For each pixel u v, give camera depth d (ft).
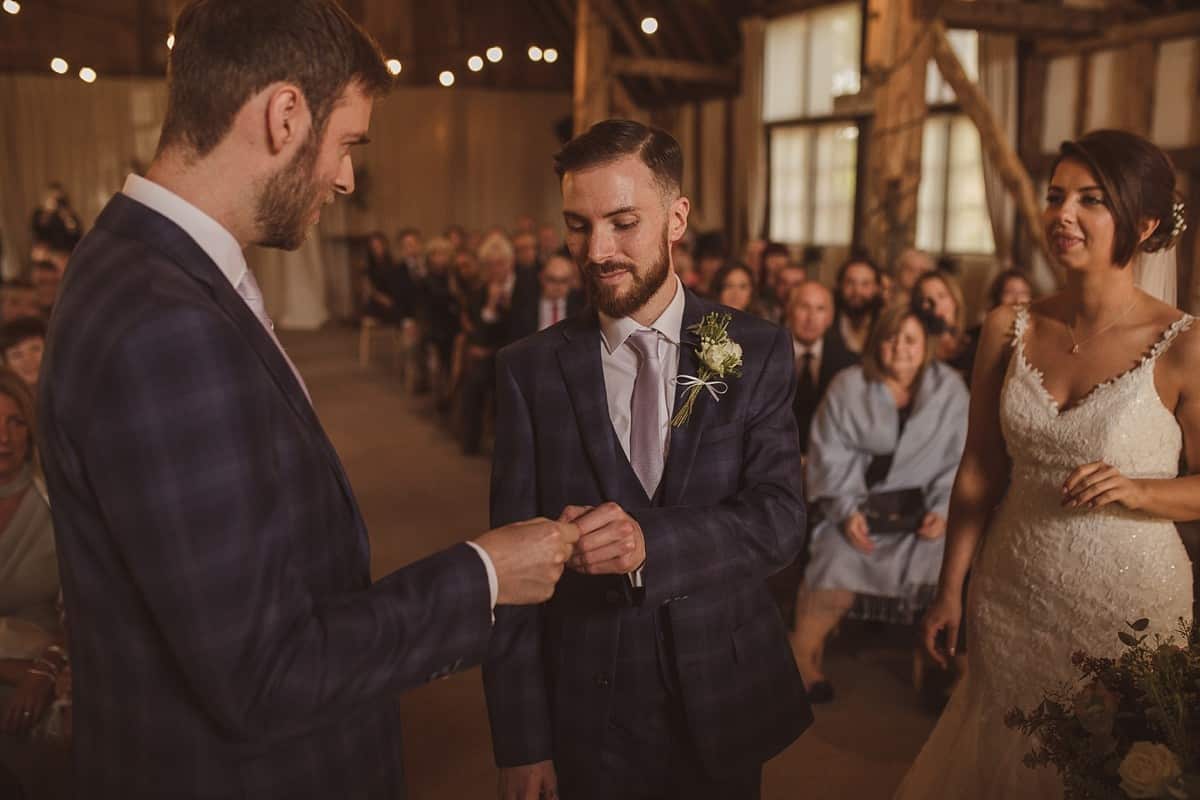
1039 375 5.91
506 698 4.85
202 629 2.82
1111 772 3.61
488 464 20.21
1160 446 5.58
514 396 4.99
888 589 10.00
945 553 6.57
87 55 39.93
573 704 4.78
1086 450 5.61
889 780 8.63
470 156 43.50
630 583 4.28
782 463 4.84
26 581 7.29
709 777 4.79
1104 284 5.69
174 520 2.81
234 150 3.22
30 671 6.74
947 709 6.47
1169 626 5.62
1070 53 23.35
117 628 3.15
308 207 3.40
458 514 16.62
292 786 3.36
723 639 4.80
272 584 2.94
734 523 4.52
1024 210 19.10
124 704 3.21
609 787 4.88
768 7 30.91
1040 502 5.87
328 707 3.02
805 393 13.25
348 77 3.33
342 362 33.40
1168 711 3.66
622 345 4.82
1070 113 23.62
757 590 5.03
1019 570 5.91
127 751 3.24
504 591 3.46
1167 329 5.53
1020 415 5.92
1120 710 3.86
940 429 10.19
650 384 4.81
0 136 39.42
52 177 40.14
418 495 17.83
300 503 3.26
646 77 37.14
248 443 2.94
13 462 7.25
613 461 4.75
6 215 39.78
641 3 32.89
